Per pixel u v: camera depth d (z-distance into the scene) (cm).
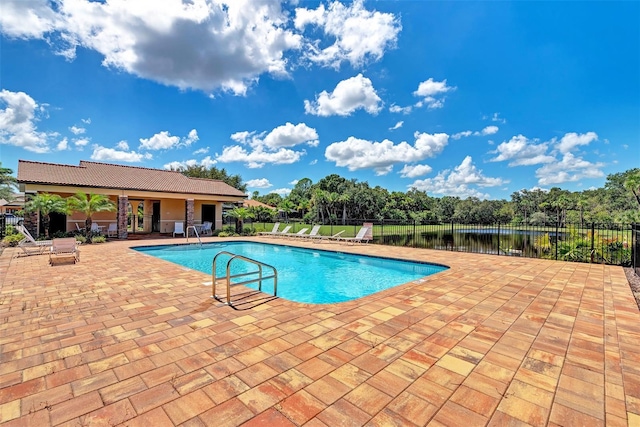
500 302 524
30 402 240
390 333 386
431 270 954
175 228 1942
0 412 227
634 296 565
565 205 6406
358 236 1546
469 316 453
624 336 382
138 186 1809
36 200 1425
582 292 592
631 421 222
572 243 1171
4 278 709
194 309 482
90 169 1894
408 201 6353
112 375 282
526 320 437
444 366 303
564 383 274
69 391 256
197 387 262
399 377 281
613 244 1110
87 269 825
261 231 2286
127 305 502
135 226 2388
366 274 982
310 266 1110
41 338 368
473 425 217
